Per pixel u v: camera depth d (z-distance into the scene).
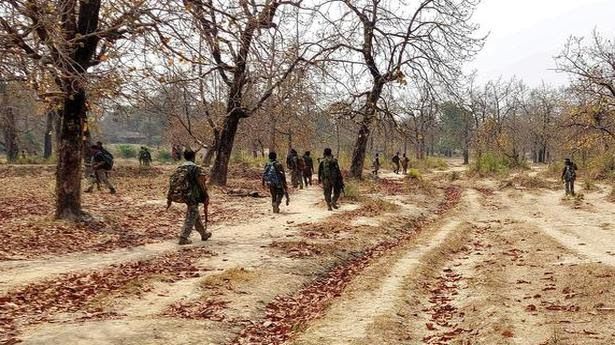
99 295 6.91
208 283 7.68
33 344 4.96
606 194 25.20
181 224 13.66
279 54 9.05
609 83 29.22
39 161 38.62
